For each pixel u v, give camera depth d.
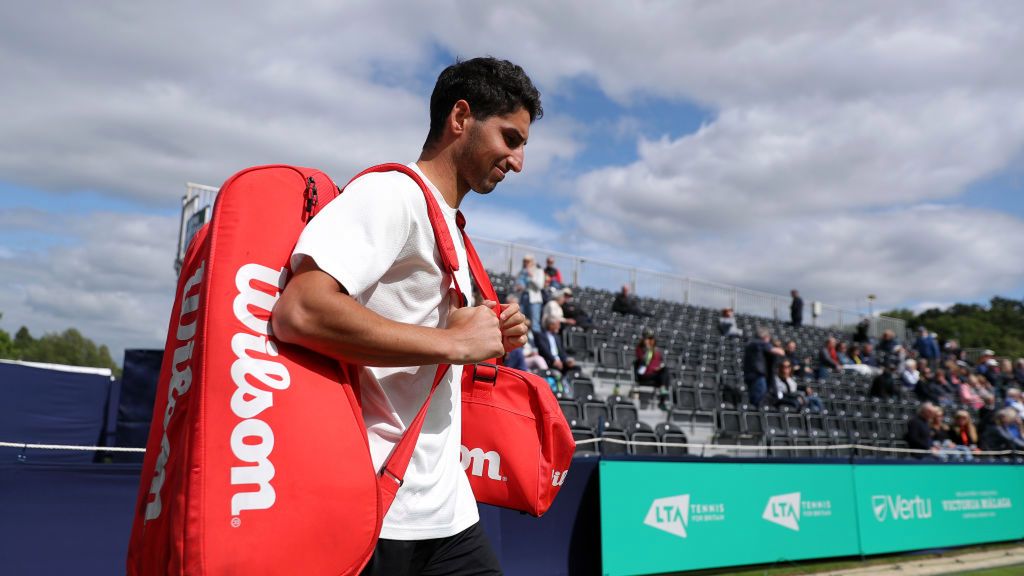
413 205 1.33
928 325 61.69
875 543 7.08
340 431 1.18
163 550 1.12
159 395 1.35
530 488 1.77
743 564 6.02
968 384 16.55
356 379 1.32
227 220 1.20
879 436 12.44
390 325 1.22
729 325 17.48
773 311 21.78
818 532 6.62
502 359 1.89
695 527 5.77
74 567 3.71
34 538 3.62
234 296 1.15
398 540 1.37
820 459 6.79
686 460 5.81
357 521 1.16
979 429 11.29
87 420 7.60
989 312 66.94
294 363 1.18
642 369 11.31
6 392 7.05
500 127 1.50
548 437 1.80
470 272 1.63
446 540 1.52
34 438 7.21
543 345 9.77
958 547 7.96
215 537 1.04
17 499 3.60
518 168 1.55
